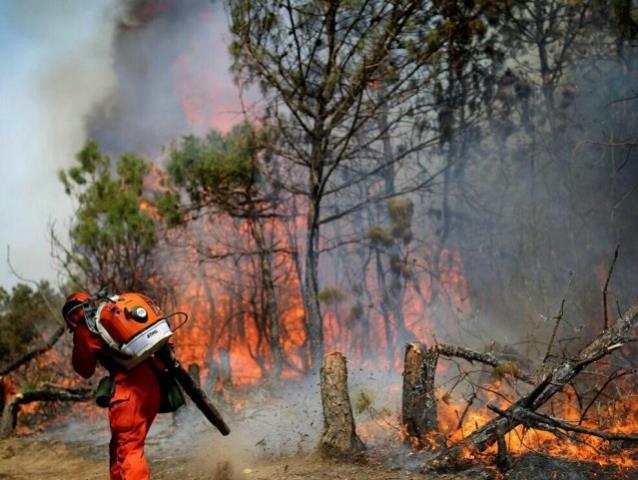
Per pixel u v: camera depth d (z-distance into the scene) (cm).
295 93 1139
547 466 506
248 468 603
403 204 1231
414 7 1065
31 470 710
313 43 1112
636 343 775
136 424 479
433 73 1142
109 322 480
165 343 496
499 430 532
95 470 677
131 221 1105
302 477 541
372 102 1149
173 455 699
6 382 970
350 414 599
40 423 1005
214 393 877
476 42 1172
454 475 522
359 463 574
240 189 1252
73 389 960
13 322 1220
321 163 1179
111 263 1120
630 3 885
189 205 1254
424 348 619
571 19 1162
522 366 736
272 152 1241
